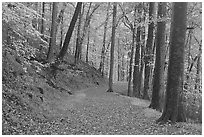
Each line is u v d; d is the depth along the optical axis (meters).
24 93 12.84
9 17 10.99
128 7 24.03
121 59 49.94
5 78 12.38
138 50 23.50
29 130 9.62
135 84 23.86
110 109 16.36
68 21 39.31
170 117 11.62
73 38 45.16
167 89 11.79
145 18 22.44
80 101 18.48
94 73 36.06
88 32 40.19
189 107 16.06
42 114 12.09
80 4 20.72
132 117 13.87
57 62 21.34
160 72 16.75
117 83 37.31
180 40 11.59
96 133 10.22
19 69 14.62
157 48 16.83
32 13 12.41
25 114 11.05
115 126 11.67
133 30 24.41
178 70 11.63
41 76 18.50
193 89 18.92
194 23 16.47
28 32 12.42
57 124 11.42
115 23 25.39
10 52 14.60
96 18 40.66
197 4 16.11
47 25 30.56
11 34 14.11
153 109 16.47
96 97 21.06
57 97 17.22
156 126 11.27
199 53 23.14
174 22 11.67
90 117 13.70
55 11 21.45
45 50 23.58
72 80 26.09
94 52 50.03
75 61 32.34
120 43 41.06
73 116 13.58
